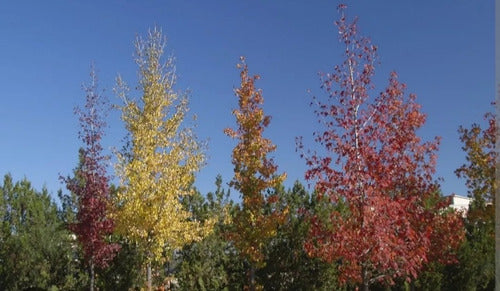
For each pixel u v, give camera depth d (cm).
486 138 1488
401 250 1215
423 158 1435
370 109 1310
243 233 1606
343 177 1243
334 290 1694
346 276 1251
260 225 1595
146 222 1700
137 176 1742
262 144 1658
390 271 1355
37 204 2056
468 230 1930
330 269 1692
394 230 1252
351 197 1242
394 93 1322
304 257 1717
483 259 1789
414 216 1381
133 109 1877
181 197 1891
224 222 1761
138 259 1833
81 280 1828
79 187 1784
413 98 1380
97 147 1792
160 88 1873
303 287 1698
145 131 1819
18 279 1888
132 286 1816
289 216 1753
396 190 1425
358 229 1225
